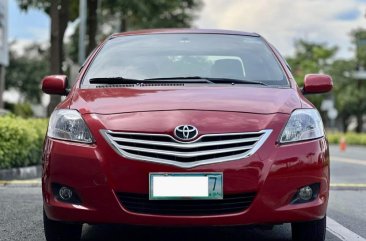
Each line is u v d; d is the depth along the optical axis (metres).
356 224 9.41
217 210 6.39
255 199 6.36
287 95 7.23
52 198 6.66
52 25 23.59
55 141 6.73
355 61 83.12
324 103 64.88
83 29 30.00
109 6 32.12
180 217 6.33
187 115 6.52
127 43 8.86
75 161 6.51
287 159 6.47
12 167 15.48
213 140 6.41
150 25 50.28
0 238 8.14
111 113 6.67
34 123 17.88
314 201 6.59
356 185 13.93
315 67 84.75
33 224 9.08
